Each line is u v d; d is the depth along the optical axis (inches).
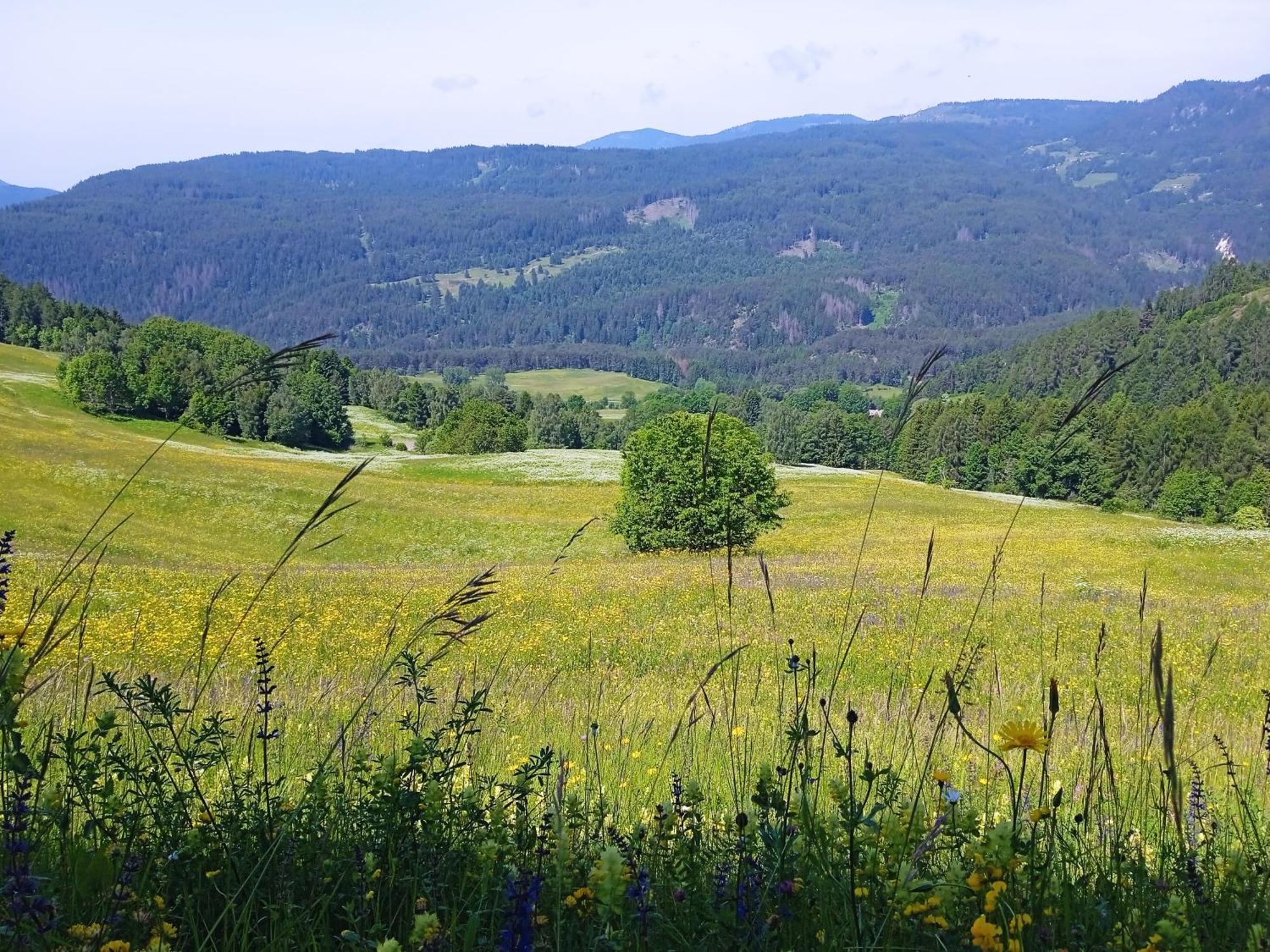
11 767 95.5
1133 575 1243.2
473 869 107.5
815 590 833.5
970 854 97.2
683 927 95.4
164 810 111.1
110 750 119.8
